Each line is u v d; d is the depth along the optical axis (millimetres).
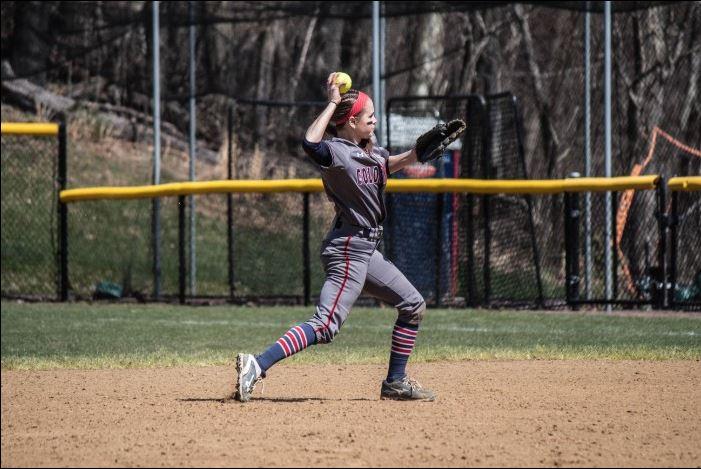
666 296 31484
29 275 40656
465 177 36938
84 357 22797
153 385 18391
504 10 51500
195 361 21906
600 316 30641
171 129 53688
